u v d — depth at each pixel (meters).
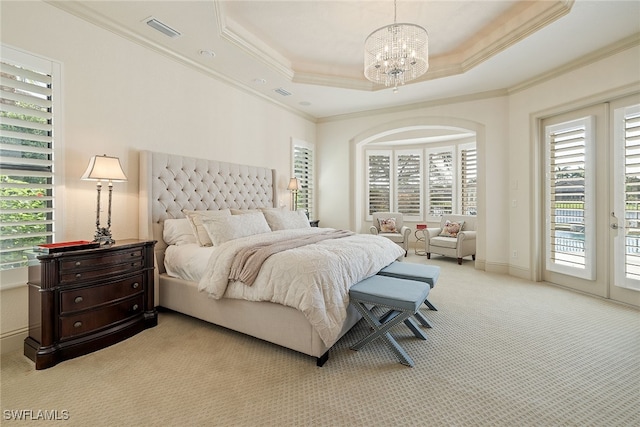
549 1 2.77
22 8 2.29
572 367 2.05
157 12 2.71
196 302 2.73
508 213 4.59
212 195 3.84
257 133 4.74
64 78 2.54
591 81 3.43
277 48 3.83
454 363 2.10
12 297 2.26
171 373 1.97
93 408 1.63
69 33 2.57
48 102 2.43
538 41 3.17
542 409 1.63
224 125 4.14
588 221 3.56
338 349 2.31
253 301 2.30
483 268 4.91
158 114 3.31
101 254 2.32
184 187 3.48
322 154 6.19
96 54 2.76
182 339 2.48
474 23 3.28
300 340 2.08
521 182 4.36
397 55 2.73
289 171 5.48
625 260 3.23
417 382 1.88
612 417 1.57
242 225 3.29
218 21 2.89
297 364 2.09
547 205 4.09
